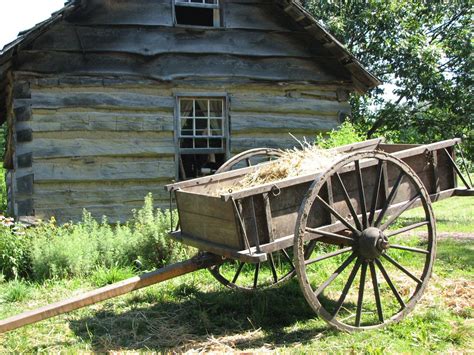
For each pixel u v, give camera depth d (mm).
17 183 7762
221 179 5406
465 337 4367
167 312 5293
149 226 7223
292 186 4438
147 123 8398
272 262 5844
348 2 15266
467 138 14461
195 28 8688
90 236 7367
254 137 9070
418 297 4777
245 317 5090
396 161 4660
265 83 9086
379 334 4441
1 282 6539
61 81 7969
